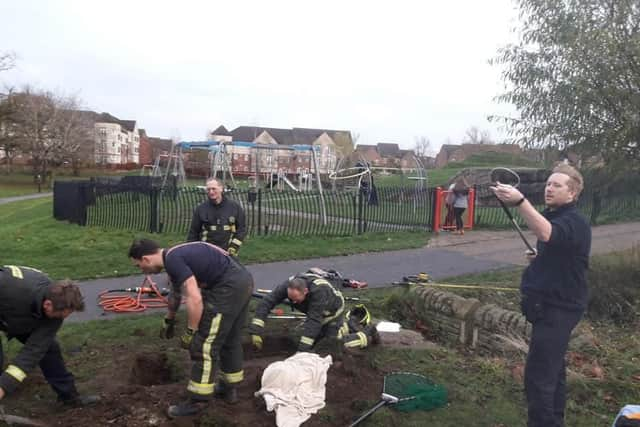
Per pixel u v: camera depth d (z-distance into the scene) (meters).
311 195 13.58
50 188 47.69
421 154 76.56
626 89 7.54
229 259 3.99
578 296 3.44
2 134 48.16
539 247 3.55
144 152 84.56
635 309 6.87
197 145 18.83
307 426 3.76
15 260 9.86
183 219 13.45
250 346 5.53
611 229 15.05
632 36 7.52
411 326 6.81
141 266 3.81
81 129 52.44
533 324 3.54
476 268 9.79
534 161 9.58
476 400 4.39
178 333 5.98
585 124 7.96
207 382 3.80
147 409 3.91
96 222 14.71
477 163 36.03
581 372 5.04
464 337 6.21
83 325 6.20
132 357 5.16
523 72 8.51
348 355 5.04
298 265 9.91
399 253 11.23
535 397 3.47
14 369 3.42
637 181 8.54
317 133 86.56
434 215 14.25
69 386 3.97
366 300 7.44
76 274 8.78
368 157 83.19
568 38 7.90
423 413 4.12
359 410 4.05
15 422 3.69
